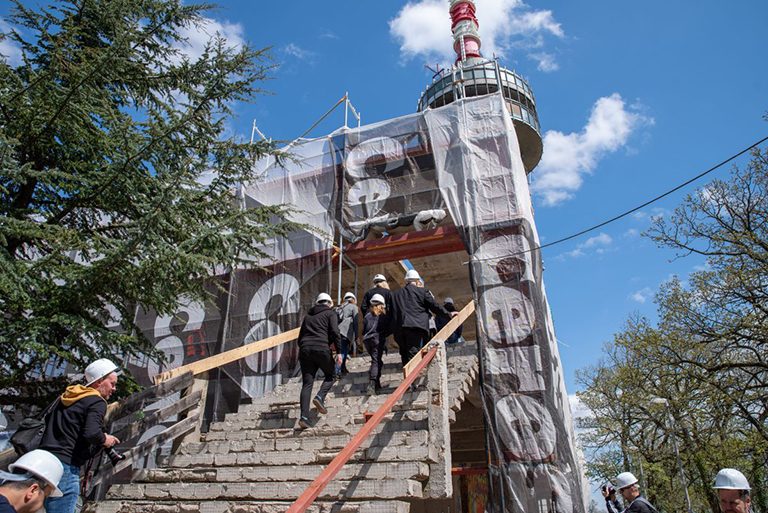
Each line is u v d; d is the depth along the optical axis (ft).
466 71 103.60
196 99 28.50
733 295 51.72
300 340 24.67
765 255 48.83
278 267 46.26
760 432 49.21
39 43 27.04
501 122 45.83
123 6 27.58
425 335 26.27
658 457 74.02
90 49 26.73
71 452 14.66
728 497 10.93
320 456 21.25
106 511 20.99
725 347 51.52
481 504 39.34
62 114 25.53
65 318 23.21
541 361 36.06
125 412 22.13
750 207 54.29
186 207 27.50
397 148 48.78
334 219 47.14
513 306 38.50
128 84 29.76
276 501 19.48
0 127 23.52
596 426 81.20
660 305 56.39
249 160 30.63
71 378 26.16
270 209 29.99
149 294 26.27
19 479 8.98
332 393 28.96
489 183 43.91
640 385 62.23
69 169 27.32
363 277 59.57
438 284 65.87
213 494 20.66
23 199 27.71
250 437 25.07
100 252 25.82
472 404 41.11
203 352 44.70
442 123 47.60
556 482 32.19
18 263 22.08
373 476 19.30
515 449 33.50
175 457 24.02
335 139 51.44
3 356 23.85
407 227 46.11
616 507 26.48
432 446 19.99
